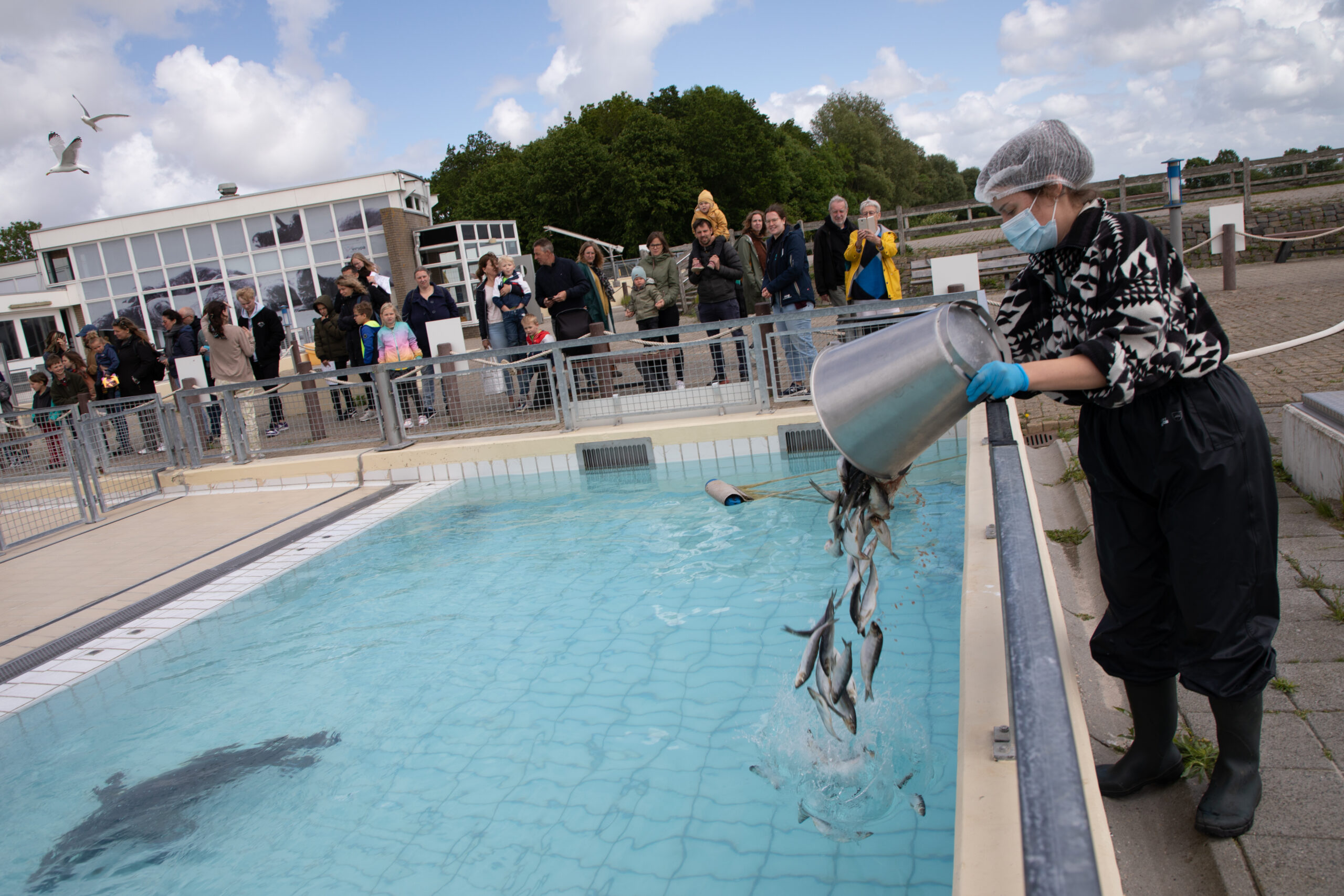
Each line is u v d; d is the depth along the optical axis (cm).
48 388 1108
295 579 509
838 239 754
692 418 708
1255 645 164
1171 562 168
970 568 249
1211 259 1535
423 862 229
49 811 280
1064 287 169
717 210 755
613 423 731
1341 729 195
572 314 815
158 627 456
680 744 273
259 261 1808
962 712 172
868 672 196
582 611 398
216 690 361
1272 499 164
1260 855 162
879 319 652
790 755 258
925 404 161
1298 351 632
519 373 745
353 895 219
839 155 7700
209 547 607
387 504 679
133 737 327
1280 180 1675
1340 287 997
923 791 229
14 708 375
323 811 260
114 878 239
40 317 1950
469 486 711
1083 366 153
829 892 197
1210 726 206
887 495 193
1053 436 533
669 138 4947
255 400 815
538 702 314
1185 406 160
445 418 776
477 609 419
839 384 172
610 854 222
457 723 305
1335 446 315
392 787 269
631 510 567
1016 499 146
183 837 255
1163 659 180
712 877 208
